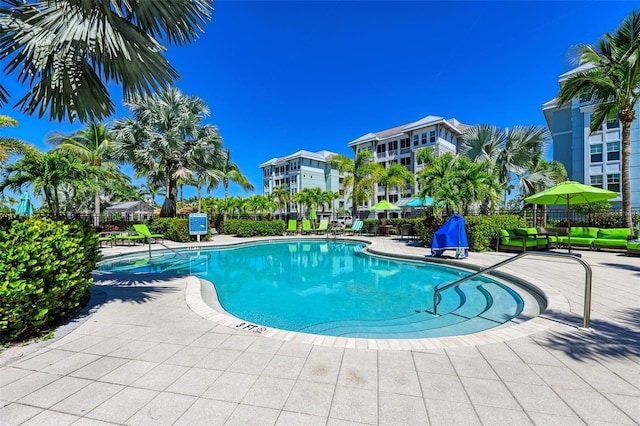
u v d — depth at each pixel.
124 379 2.06
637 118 18.12
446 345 2.61
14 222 2.89
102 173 10.13
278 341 2.73
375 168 20.52
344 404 1.77
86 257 3.59
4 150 9.02
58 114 3.99
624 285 4.73
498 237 9.15
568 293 4.27
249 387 1.96
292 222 17.86
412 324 3.98
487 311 4.41
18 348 2.56
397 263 8.81
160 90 4.14
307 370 2.19
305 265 8.74
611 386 1.94
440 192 10.23
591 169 19.55
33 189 8.90
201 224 13.65
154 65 3.70
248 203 25.16
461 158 11.58
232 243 12.96
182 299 4.13
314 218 19.30
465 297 5.27
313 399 1.82
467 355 2.42
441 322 4.03
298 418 1.64
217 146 15.58
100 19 3.08
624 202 9.62
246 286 6.31
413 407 1.74
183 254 10.94
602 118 10.80
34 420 1.62
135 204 21.64
